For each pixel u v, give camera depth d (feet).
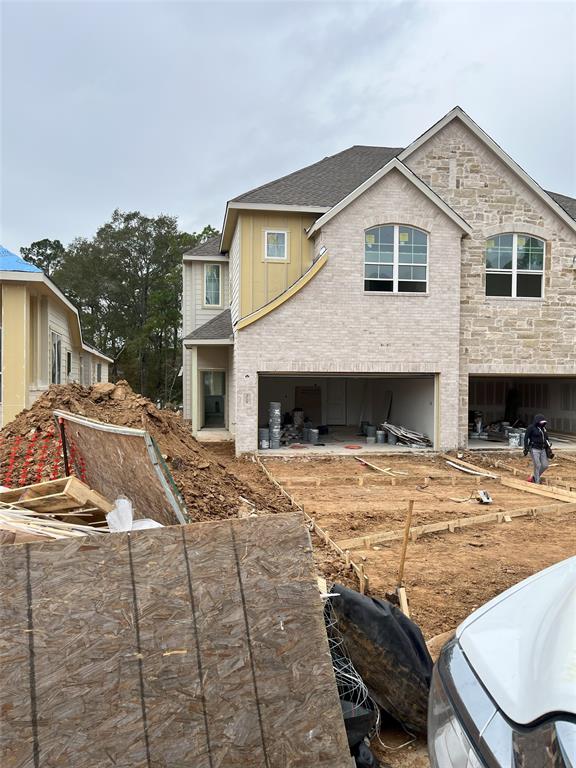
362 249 54.54
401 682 11.48
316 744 8.85
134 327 172.04
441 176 57.93
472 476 44.88
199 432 69.72
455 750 7.08
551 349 59.00
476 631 8.85
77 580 9.08
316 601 9.63
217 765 8.52
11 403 41.09
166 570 9.38
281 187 61.21
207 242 79.41
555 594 8.79
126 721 8.48
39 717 8.29
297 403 78.74
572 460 53.67
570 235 59.21
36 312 46.96
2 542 11.41
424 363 55.72
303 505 32.96
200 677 8.88
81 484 14.70
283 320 53.62
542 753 5.83
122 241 169.48
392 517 30.40
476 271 57.82
